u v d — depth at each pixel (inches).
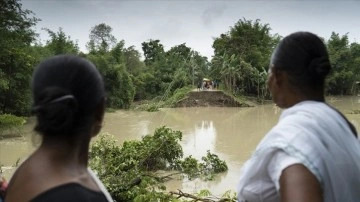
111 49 1884.8
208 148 787.4
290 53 69.3
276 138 63.8
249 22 2185.0
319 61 68.5
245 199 69.1
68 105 50.3
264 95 1918.1
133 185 366.0
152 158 555.8
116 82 1624.0
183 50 2721.5
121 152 506.6
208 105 1754.4
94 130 56.9
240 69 1934.1
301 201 56.4
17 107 1120.8
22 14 1087.6
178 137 570.3
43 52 1530.5
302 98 70.1
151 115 1464.1
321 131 63.4
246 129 1089.4
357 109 1519.4
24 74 1106.7
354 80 2283.5
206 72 2374.5
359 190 64.6
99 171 421.1
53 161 50.9
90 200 48.8
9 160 649.6
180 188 482.6
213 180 521.3
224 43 2139.5
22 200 48.4
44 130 51.1
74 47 1673.2
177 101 1740.9
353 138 67.6
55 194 47.3
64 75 51.5
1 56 1046.4
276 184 61.3
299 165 59.0
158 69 2188.7
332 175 60.5
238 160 661.3
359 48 2319.1
